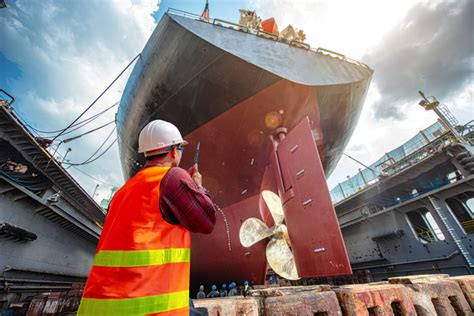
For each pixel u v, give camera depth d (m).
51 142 13.53
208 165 7.16
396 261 20.41
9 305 11.99
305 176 5.16
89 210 20.58
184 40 5.45
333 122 7.36
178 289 0.78
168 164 1.11
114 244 0.78
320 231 4.50
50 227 16.16
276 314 1.87
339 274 4.00
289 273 5.39
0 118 10.48
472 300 2.58
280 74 5.38
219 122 6.33
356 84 6.72
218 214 7.59
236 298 2.02
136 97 7.09
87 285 0.75
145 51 6.68
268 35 6.23
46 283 15.88
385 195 22.12
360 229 24.94
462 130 17.45
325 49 6.84
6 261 11.98
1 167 11.55
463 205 16.41
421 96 18.92
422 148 19.06
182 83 5.95
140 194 0.87
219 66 5.45
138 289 0.69
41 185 14.34
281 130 6.27
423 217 19.59
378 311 2.02
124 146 8.86
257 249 6.89
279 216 6.27
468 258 15.14
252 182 7.16
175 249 0.83
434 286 2.48
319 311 1.85
